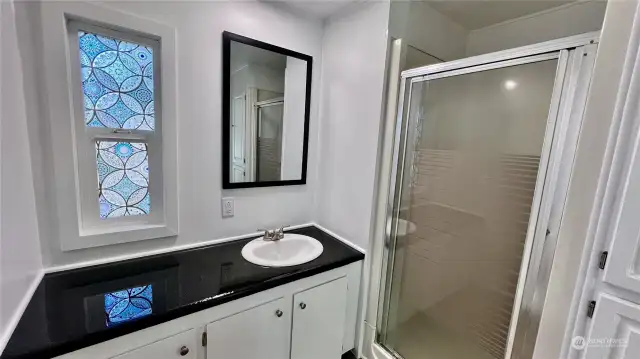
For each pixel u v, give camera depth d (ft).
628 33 2.58
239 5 4.97
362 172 5.38
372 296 5.54
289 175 6.16
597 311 2.86
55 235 3.91
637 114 2.55
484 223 3.88
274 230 5.59
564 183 3.07
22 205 3.27
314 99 6.24
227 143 5.17
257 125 5.52
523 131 3.41
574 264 3.00
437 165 4.46
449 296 4.41
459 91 4.08
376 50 4.94
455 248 4.28
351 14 5.40
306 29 5.84
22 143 3.32
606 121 2.72
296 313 4.59
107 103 4.14
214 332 3.77
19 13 3.30
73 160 3.90
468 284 4.14
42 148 3.65
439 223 4.49
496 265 3.77
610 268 2.75
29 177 3.50
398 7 4.86
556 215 3.15
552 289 3.18
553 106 3.10
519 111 3.43
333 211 6.14
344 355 5.98
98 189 4.24
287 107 5.85
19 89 3.28
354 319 5.65
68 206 3.92
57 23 3.55
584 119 2.87
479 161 3.90
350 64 5.48
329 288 4.98
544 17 5.65
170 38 4.35
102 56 4.02
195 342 3.65
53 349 2.74
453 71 4.12
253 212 5.79
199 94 4.77
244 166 5.48
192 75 4.65
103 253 4.34
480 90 3.84
